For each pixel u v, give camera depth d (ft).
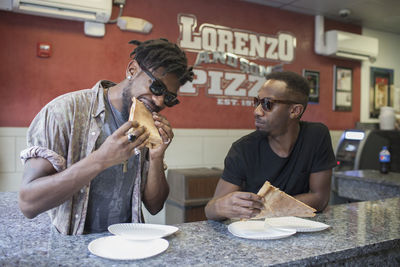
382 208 5.68
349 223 4.68
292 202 3.91
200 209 11.72
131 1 12.73
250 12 15.01
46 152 3.74
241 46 14.82
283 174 5.71
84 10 11.06
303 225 4.40
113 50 12.44
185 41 13.65
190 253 3.44
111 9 11.46
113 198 4.55
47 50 11.34
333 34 16.40
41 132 3.92
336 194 12.37
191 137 13.83
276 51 15.75
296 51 16.26
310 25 16.60
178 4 13.53
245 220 4.69
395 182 9.87
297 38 16.26
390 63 19.54
